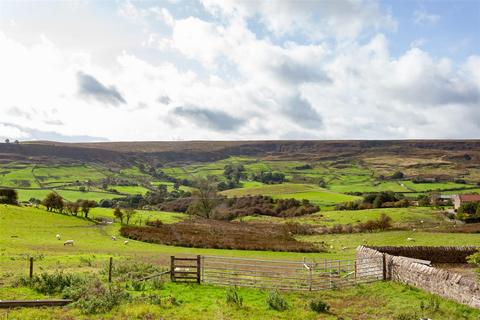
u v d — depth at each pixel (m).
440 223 71.31
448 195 119.69
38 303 18.64
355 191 147.62
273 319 17.86
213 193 103.19
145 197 138.75
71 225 69.69
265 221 89.75
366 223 67.25
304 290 23.98
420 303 19.86
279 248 49.94
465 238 47.50
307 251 48.91
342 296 22.73
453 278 20.08
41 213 76.94
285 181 186.12
